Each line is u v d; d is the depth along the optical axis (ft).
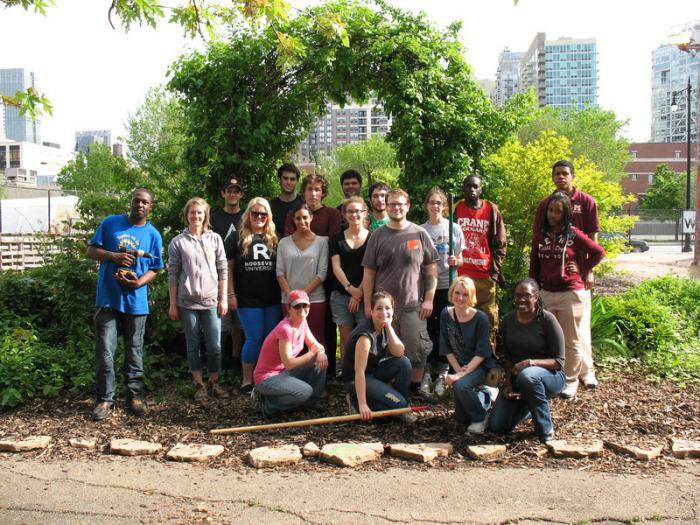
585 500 11.93
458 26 23.84
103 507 11.69
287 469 13.69
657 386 19.75
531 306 15.60
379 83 23.81
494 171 24.36
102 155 133.59
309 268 19.15
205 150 22.95
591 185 28.02
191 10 14.79
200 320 19.07
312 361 17.51
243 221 19.58
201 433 15.99
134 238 17.85
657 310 24.79
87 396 18.71
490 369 16.56
